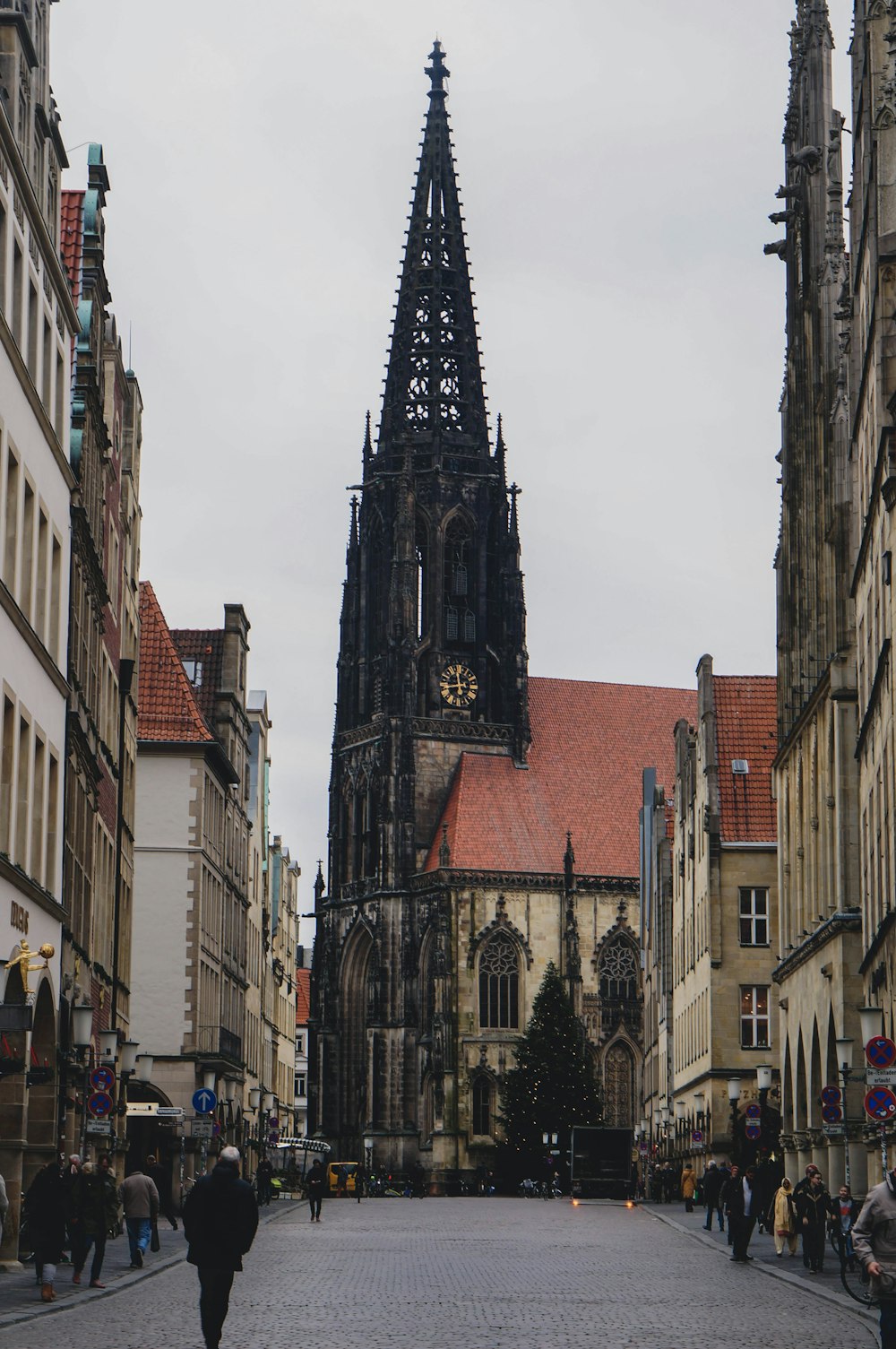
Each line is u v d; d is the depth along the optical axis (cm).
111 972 8469
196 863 11306
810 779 8562
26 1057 5231
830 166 8506
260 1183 12812
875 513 6197
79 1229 4847
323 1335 3681
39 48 5650
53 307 5784
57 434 5997
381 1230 9206
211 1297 3094
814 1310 4369
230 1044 12669
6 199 4931
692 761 13675
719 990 12050
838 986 7450
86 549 6912
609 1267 6019
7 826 5091
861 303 6844
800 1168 8744
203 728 11431
